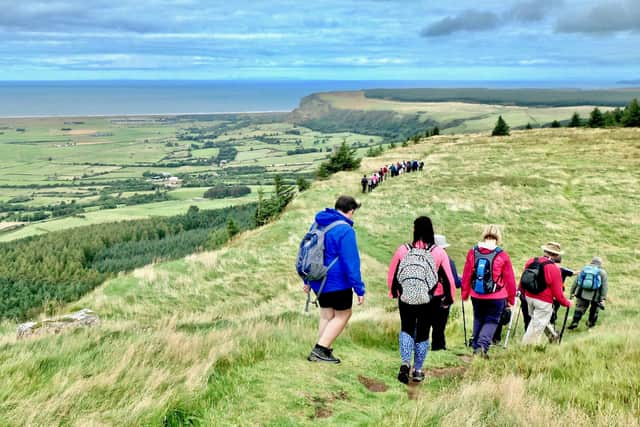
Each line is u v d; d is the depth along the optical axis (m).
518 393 5.12
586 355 6.81
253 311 16.70
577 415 4.59
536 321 8.45
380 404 5.22
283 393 5.16
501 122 84.75
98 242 121.88
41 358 5.65
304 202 40.34
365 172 57.19
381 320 10.11
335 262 5.96
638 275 21.69
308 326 9.66
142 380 5.12
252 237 30.09
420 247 6.11
